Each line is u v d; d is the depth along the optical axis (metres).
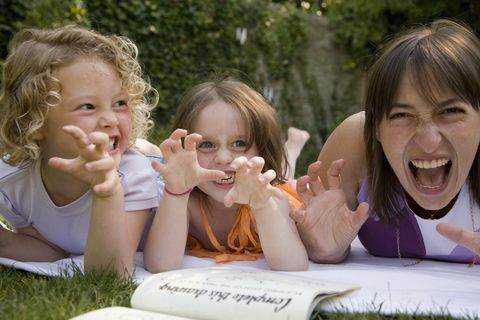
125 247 1.94
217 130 2.20
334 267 2.20
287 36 7.99
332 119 8.16
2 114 2.10
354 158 2.41
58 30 2.14
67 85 1.98
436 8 6.84
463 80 1.92
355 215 2.14
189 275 1.72
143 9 6.60
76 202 2.13
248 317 1.48
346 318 1.54
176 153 2.00
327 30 8.30
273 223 2.05
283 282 1.63
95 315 1.46
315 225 2.20
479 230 2.22
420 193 2.08
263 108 2.32
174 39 6.91
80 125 1.99
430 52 1.95
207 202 2.32
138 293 1.65
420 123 1.96
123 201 1.91
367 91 2.15
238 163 1.91
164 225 2.05
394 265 2.30
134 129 2.29
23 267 2.00
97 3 6.30
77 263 2.13
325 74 8.25
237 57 7.50
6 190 2.20
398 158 2.04
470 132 1.96
